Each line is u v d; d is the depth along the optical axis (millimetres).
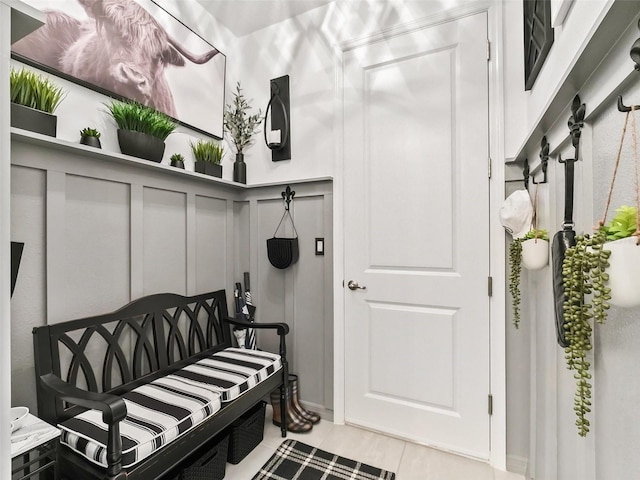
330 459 1753
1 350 668
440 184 1868
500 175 1711
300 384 2281
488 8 1744
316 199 2236
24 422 1086
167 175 1910
